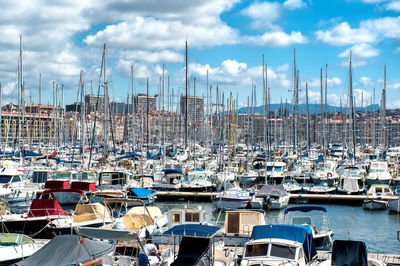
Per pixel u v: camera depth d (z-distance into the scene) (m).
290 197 65.25
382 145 111.69
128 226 39.50
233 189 59.09
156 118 156.00
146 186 69.38
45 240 37.16
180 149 131.88
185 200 67.06
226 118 134.25
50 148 124.88
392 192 65.75
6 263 30.81
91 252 26.91
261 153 126.69
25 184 61.38
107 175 70.12
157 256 28.70
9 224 39.88
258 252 27.42
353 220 53.34
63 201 56.31
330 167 84.75
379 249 41.44
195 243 27.50
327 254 34.84
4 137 160.88
